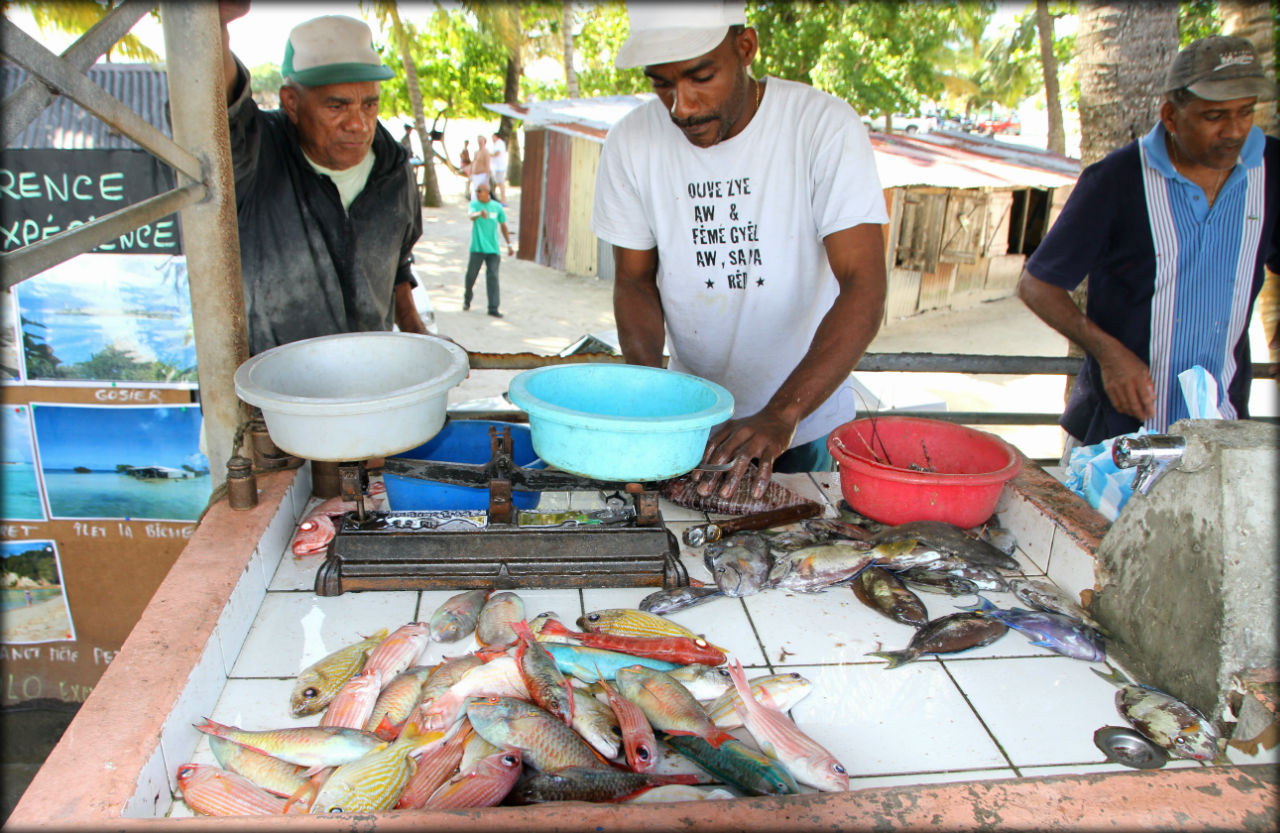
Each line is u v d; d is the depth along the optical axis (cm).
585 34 1945
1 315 337
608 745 132
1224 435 147
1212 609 144
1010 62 1869
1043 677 159
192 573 162
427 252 1407
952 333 1122
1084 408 296
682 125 214
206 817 108
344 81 248
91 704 129
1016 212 1270
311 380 199
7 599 373
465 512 188
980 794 115
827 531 201
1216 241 257
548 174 1320
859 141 224
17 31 117
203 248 191
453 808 117
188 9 176
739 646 165
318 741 132
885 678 157
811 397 206
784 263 240
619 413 195
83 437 355
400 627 168
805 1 1480
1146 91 390
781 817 110
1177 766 138
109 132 328
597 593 182
